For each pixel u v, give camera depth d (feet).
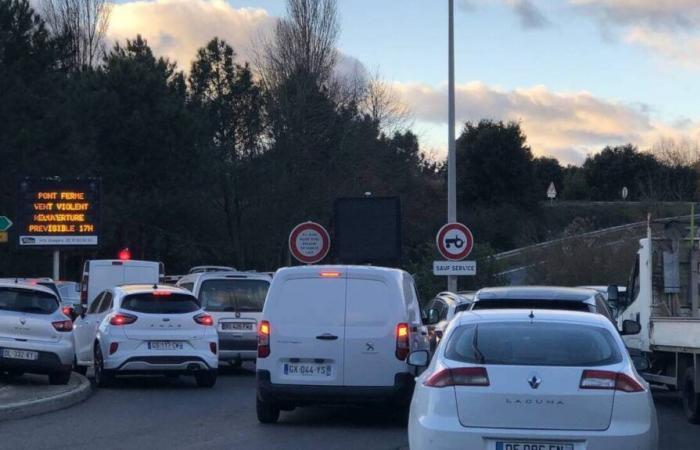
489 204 224.74
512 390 25.00
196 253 153.99
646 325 53.83
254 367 77.00
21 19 132.46
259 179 155.43
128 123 145.69
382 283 42.50
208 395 54.70
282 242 155.33
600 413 24.79
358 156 159.12
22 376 59.93
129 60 152.15
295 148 154.20
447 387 25.55
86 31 187.73
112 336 56.08
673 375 50.37
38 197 105.81
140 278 90.58
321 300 42.32
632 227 131.13
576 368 25.30
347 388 41.70
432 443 25.22
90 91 148.56
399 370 41.78
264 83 159.22
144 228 151.64
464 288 101.09
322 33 157.48
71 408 48.73
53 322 54.03
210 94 167.12
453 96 84.99
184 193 151.43
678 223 54.65
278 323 42.27
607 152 281.13
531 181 226.58
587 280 115.85
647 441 24.97
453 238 74.18
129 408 48.83
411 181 173.99
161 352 56.18
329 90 157.58
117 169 146.00
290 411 47.75
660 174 261.03
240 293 68.23
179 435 40.27
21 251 131.85
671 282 53.83
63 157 129.59
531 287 43.06
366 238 76.38
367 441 38.93
